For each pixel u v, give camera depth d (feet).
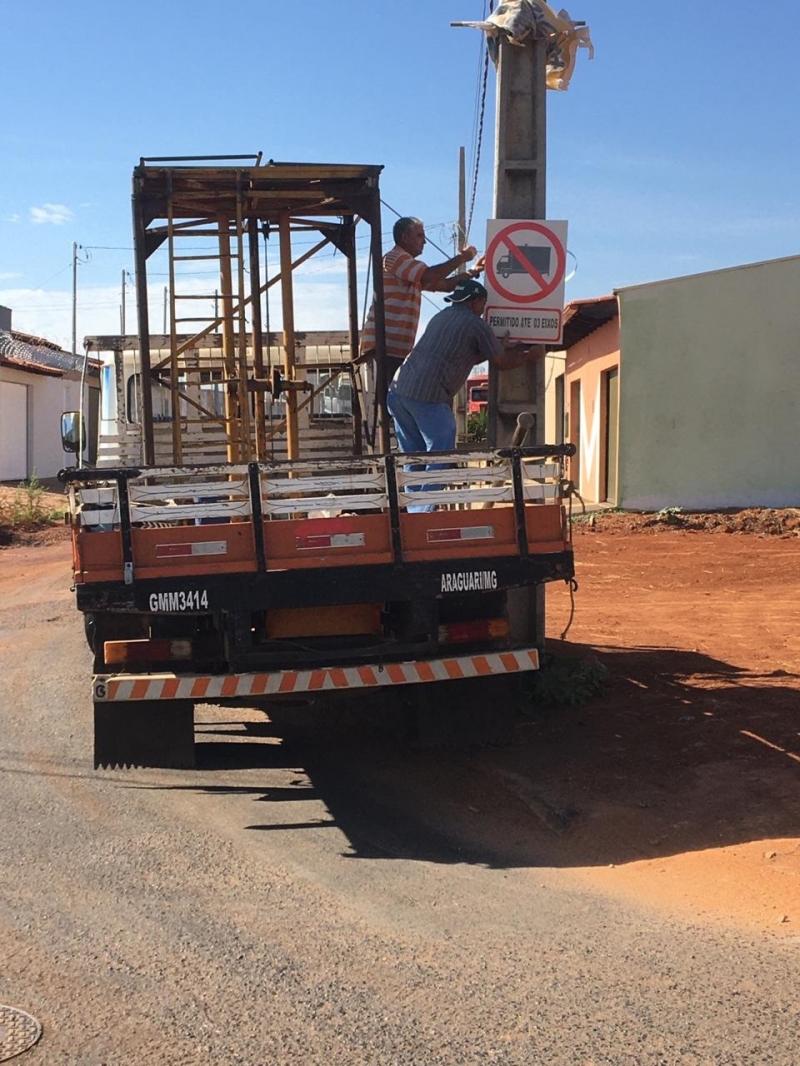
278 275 22.13
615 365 57.11
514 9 19.99
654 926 11.62
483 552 16.52
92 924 12.01
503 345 20.45
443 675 16.93
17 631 32.17
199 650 16.81
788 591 32.89
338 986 10.41
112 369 27.04
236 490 15.92
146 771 18.29
